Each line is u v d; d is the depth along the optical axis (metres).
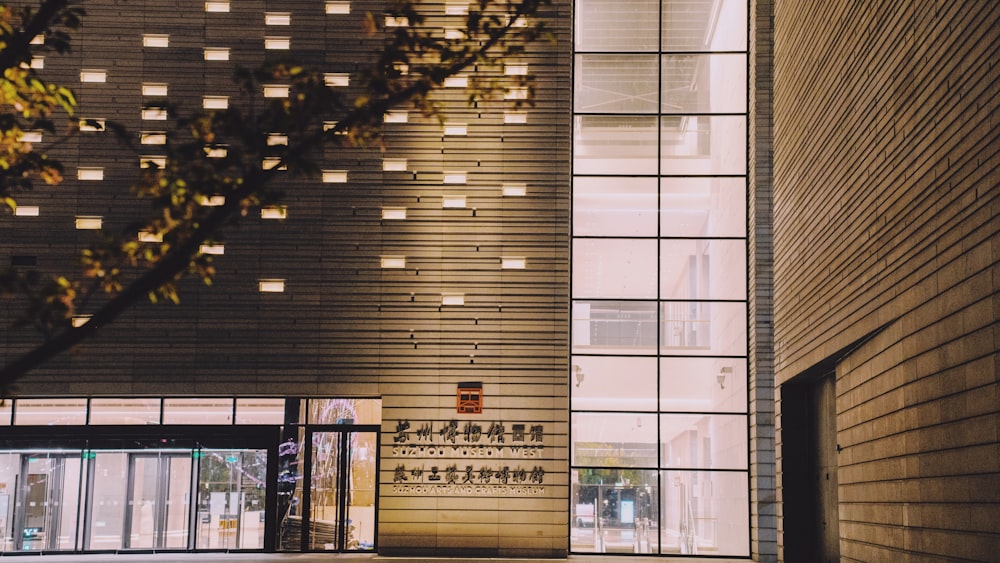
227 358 26.09
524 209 26.72
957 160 12.70
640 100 27.66
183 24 27.16
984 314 11.84
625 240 27.14
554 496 25.64
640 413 26.44
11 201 9.52
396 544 25.47
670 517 26.02
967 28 12.31
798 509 24.45
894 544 15.85
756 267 26.17
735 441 26.27
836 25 19.17
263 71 8.61
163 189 8.19
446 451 25.80
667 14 27.94
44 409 26.14
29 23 9.05
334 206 26.70
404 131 26.98
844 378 19.59
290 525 25.92
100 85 26.91
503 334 26.25
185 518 25.89
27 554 25.61
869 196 16.86
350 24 27.17
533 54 27.22
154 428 26.14
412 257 26.53
